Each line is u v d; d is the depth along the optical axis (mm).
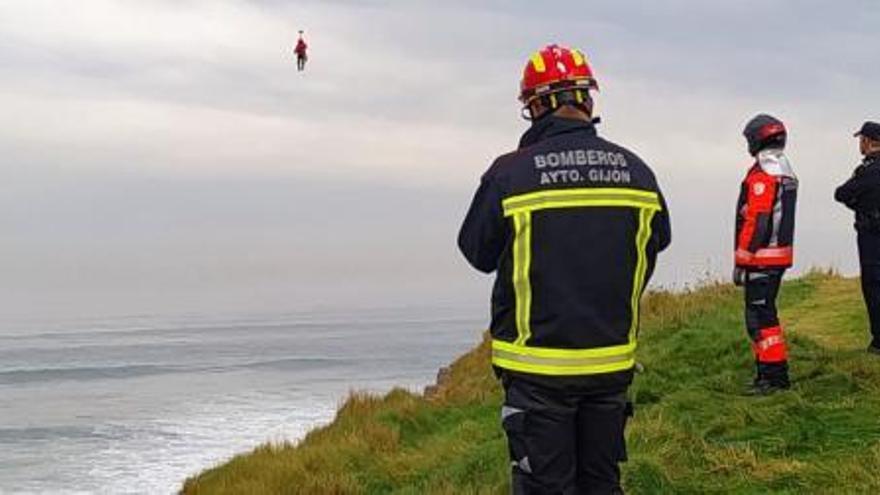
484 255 4305
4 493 35969
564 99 4340
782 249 8734
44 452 49188
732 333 11492
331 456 12297
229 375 118938
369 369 129500
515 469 4332
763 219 8633
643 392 9938
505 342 4254
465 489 8406
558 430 4176
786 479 6605
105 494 34000
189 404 75688
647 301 15766
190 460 41531
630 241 4195
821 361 9523
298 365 143500
